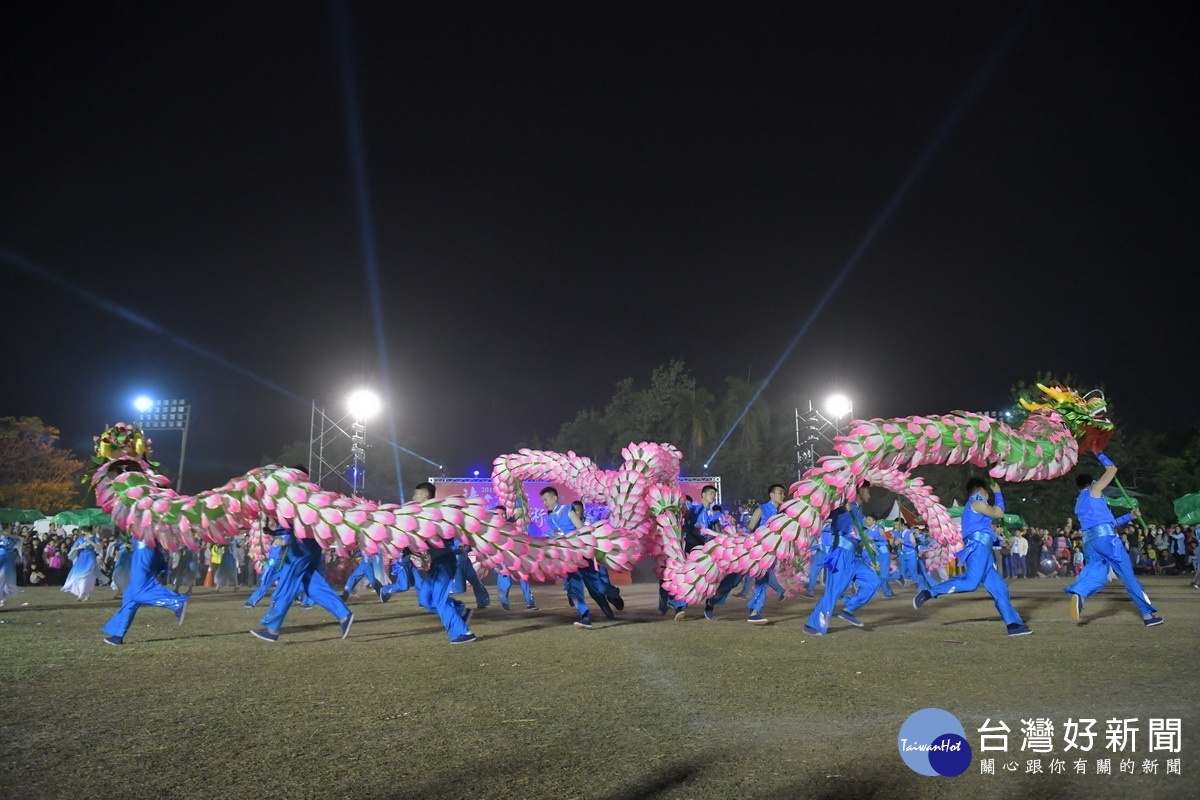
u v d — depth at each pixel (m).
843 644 8.02
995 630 8.96
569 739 4.55
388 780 3.89
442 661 7.39
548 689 5.96
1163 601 12.70
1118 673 6.06
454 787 3.77
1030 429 9.34
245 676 6.70
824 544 9.25
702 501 12.03
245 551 21.28
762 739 4.46
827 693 5.59
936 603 12.83
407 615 11.92
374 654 7.88
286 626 10.55
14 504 43.38
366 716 5.18
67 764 4.22
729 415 40.50
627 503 10.79
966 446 8.88
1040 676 6.00
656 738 4.53
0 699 5.85
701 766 4.00
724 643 8.27
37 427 45.25
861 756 4.11
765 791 3.62
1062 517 29.88
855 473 8.83
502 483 12.55
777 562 9.27
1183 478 31.14
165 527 8.52
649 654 7.59
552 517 12.30
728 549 9.58
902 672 6.30
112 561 20.83
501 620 11.16
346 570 19.11
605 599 10.95
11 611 13.32
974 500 8.90
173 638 9.30
